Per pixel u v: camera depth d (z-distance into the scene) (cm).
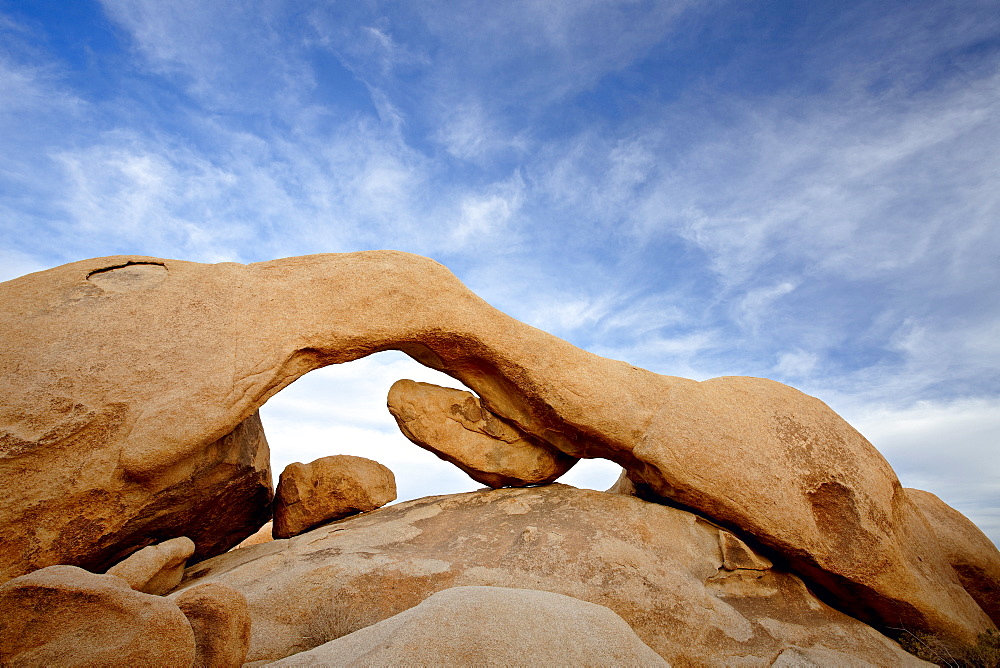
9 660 337
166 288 762
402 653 356
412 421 911
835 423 841
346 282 822
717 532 780
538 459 923
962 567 871
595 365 869
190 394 672
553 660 369
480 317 864
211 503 772
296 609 610
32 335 666
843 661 652
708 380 880
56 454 614
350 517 866
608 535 739
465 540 734
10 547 578
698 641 646
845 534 752
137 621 357
